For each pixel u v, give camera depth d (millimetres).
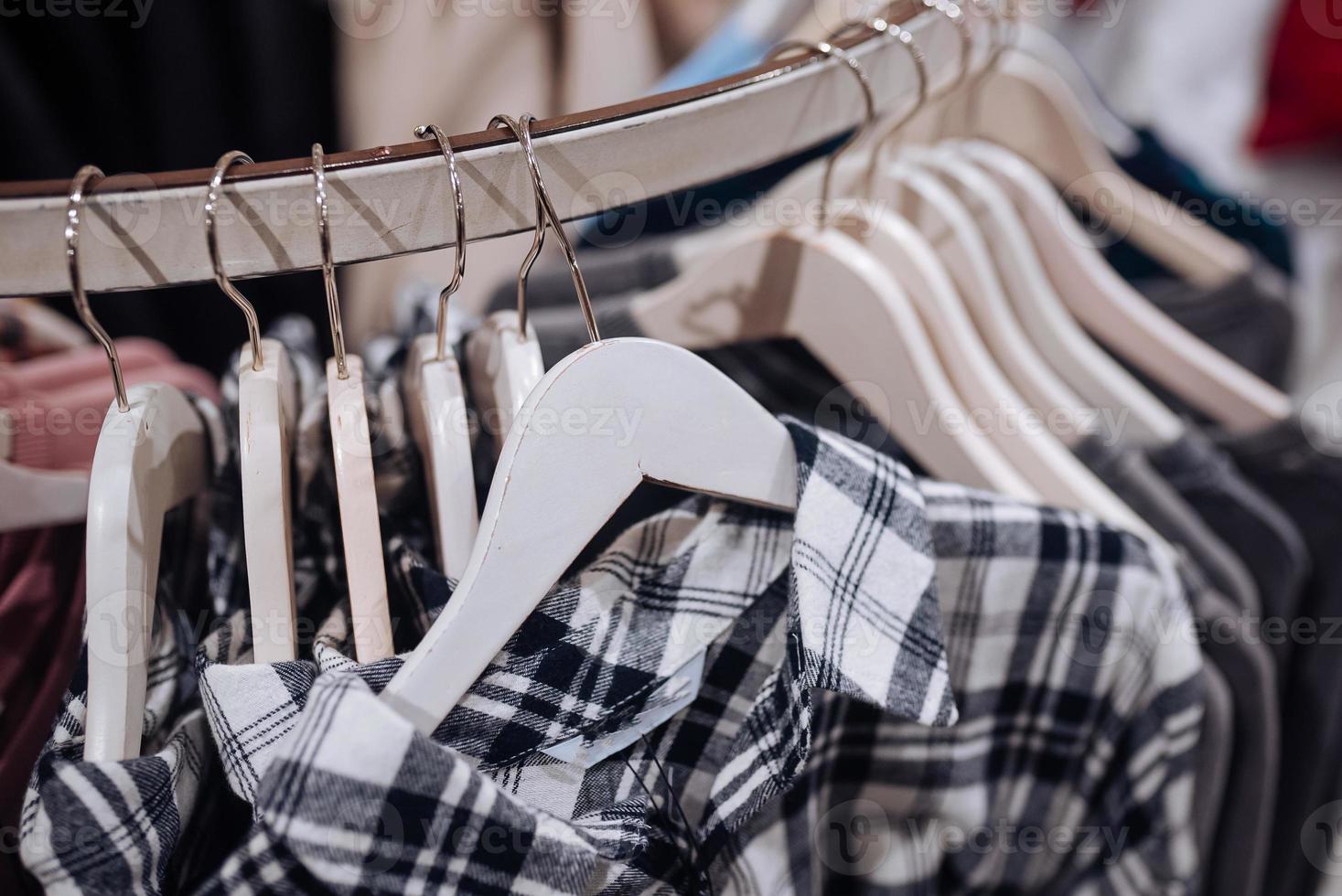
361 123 836
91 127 766
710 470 382
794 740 383
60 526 482
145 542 362
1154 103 1255
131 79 770
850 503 404
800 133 437
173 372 609
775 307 522
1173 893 511
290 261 347
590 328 367
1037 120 665
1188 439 584
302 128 806
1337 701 639
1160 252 711
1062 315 619
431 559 460
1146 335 636
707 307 538
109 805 334
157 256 334
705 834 407
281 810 319
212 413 439
